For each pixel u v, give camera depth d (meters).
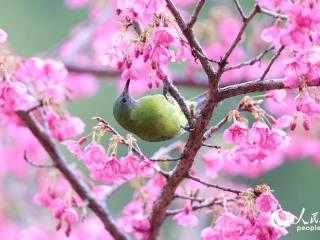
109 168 7.93
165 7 7.32
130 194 21.41
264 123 7.82
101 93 23.41
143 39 7.41
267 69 7.66
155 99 9.62
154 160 8.23
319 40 7.20
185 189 9.87
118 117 9.72
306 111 7.42
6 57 9.95
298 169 22.56
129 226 9.92
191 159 8.47
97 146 7.97
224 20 15.73
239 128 7.82
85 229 15.09
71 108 23.12
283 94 7.98
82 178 10.69
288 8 6.79
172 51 7.45
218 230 8.26
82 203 10.30
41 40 24.28
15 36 24.28
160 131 9.62
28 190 17.56
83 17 24.56
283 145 7.82
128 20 7.67
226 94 7.81
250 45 15.92
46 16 24.59
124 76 7.74
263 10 7.11
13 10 24.52
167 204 9.24
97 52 16.38
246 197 8.09
